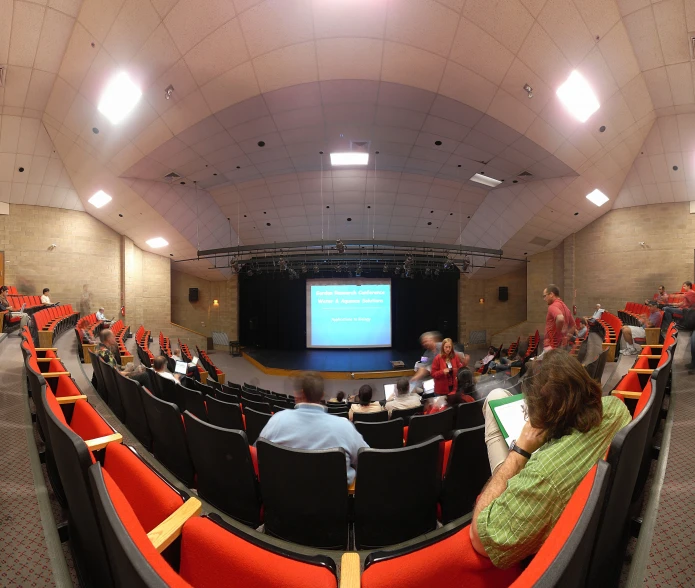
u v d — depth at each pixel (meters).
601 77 8.35
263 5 6.57
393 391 5.55
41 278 14.33
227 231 16.66
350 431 2.00
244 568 0.84
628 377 2.75
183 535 0.94
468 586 0.87
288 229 16.56
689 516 1.40
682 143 11.62
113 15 7.30
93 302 15.55
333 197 14.60
